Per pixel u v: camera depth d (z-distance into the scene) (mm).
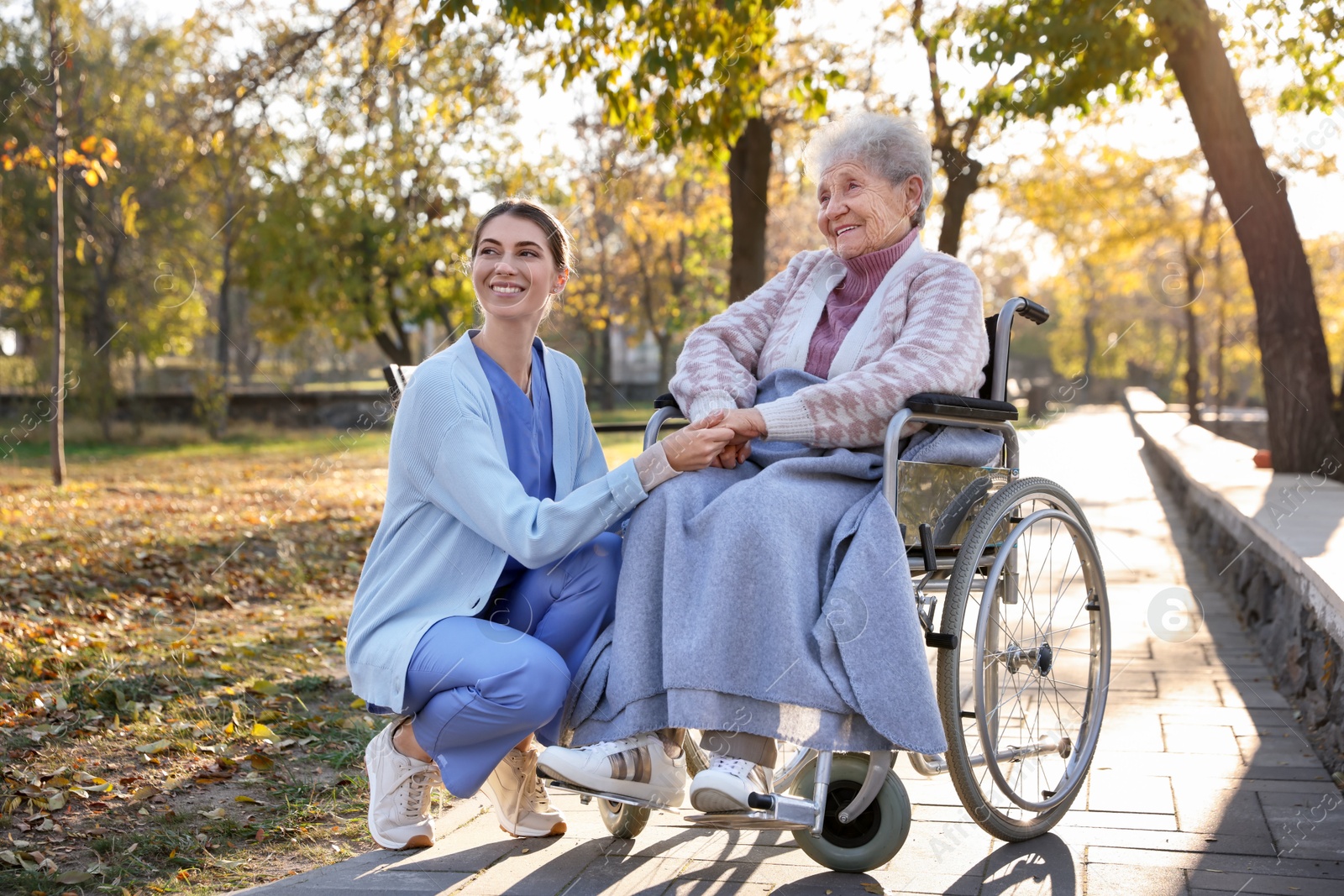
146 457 16750
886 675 1866
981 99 6605
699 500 2006
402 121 11898
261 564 6188
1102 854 2148
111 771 2752
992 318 2389
